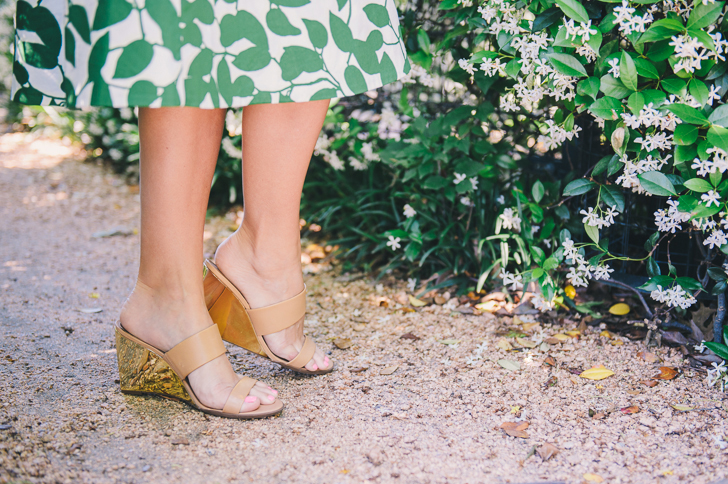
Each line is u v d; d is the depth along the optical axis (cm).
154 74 108
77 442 128
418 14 232
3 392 147
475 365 170
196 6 109
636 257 202
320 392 154
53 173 387
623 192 186
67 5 111
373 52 134
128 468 120
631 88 145
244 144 139
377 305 215
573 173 199
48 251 268
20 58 120
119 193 359
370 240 262
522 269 215
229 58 114
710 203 143
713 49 137
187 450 127
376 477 119
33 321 195
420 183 234
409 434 135
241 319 154
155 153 124
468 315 204
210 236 288
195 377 138
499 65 173
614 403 148
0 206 327
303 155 138
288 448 129
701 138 145
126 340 143
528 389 156
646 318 187
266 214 144
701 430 136
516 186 202
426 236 225
